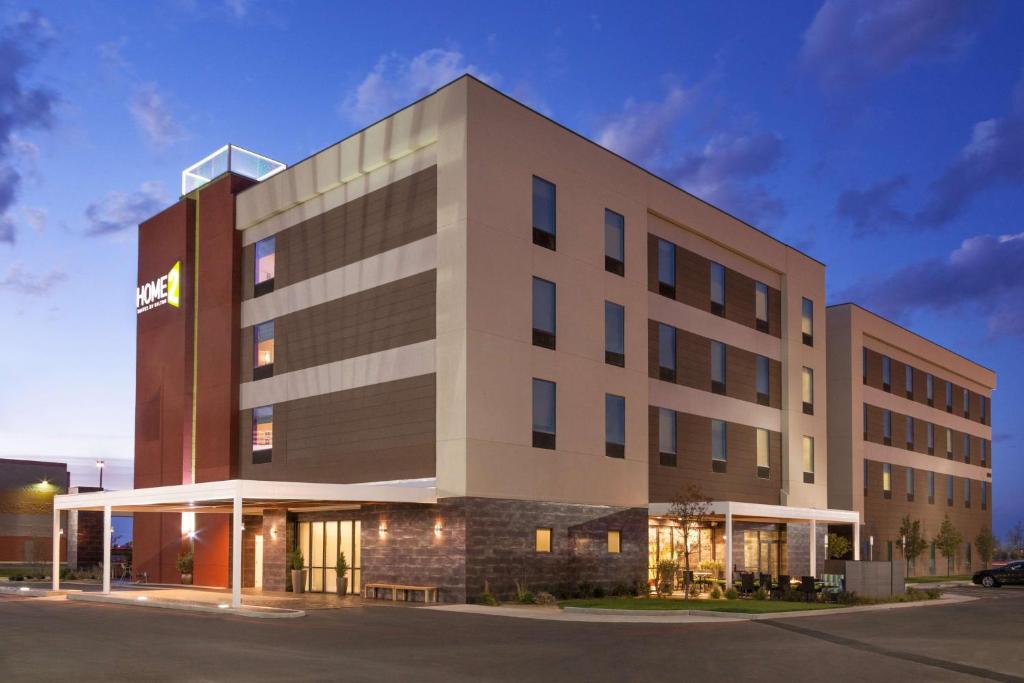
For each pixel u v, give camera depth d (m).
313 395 32.06
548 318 29.86
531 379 28.91
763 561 40.03
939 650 17.12
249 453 34.47
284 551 31.78
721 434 38.19
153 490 26.95
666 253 36.38
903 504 54.97
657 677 13.49
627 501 31.94
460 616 22.58
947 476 61.72
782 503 41.19
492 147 28.48
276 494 24.20
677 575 32.66
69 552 52.50
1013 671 14.65
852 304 50.06
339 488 25.27
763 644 17.70
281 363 33.66
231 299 35.66
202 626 19.67
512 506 27.69
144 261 40.16
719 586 32.59
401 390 28.88
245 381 35.16
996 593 39.34
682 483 35.69
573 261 30.91
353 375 30.61
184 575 36.44
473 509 26.55
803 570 41.97
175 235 38.47
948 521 57.62
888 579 31.44
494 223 28.25
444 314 27.77
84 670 13.31
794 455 41.88
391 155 29.94
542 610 24.55
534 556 28.20
